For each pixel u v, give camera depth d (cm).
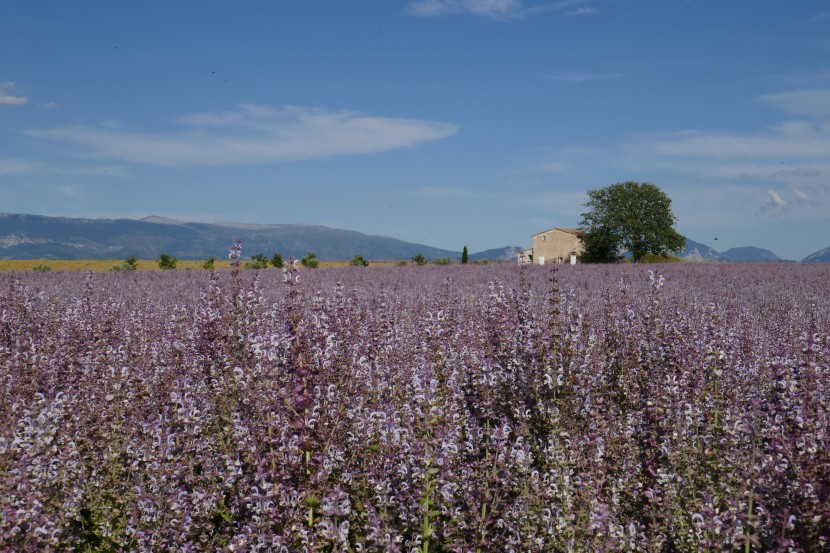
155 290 2566
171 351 1088
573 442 718
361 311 1270
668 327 1200
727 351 1120
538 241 12731
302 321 764
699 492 641
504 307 1000
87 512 738
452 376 843
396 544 591
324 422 687
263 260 5919
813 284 3031
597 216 11600
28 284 2742
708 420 839
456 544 618
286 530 594
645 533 641
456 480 658
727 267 4956
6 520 579
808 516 566
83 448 792
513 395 834
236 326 924
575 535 617
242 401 780
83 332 1308
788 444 638
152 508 642
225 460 707
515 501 649
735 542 553
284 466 627
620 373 1084
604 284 2748
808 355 732
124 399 916
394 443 678
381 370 951
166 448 679
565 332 979
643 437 797
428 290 2403
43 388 965
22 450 679
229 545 608
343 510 604
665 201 11581
